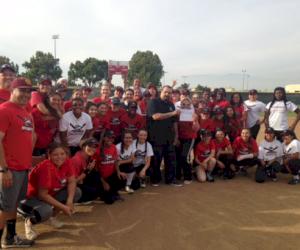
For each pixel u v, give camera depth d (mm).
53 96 5984
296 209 5867
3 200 4117
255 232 4895
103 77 56156
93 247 4375
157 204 6074
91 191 5863
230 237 4719
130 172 6711
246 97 28844
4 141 4070
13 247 4332
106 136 6195
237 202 6219
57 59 45812
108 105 7453
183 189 7062
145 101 8508
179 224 5160
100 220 5293
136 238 4660
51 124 5906
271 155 7844
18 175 4152
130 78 53125
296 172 7555
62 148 4883
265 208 5906
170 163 7352
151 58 53438
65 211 4742
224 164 7969
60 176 4941
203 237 4711
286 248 4402
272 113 8570
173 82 9750
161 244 4484
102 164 6082
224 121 8500
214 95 9438
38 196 4738
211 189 7070
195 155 7855
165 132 7168
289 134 7738
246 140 7910
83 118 6422
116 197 6242
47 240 4566
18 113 4125
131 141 6691
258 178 7633
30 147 4305
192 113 7645
